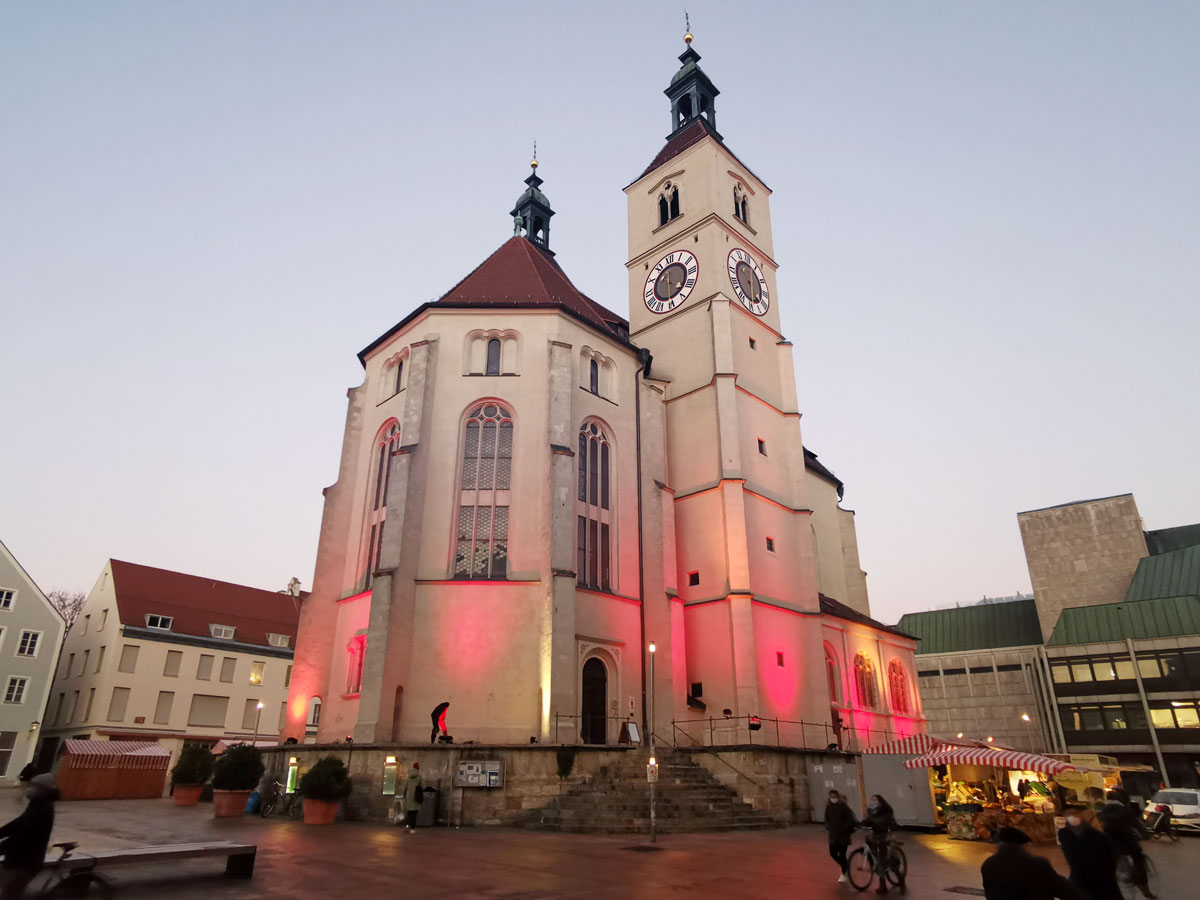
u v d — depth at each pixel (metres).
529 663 32.59
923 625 93.44
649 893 14.34
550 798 27.58
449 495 35.16
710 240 49.06
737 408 45.22
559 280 46.66
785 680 41.00
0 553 54.00
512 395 37.06
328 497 38.81
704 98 58.03
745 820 28.56
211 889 13.62
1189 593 75.06
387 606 31.66
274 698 63.78
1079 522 87.44
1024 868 8.60
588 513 37.66
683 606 39.72
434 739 29.66
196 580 66.81
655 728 33.56
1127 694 70.69
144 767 40.88
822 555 56.38
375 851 19.05
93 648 59.84
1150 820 31.69
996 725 79.88
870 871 15.73
